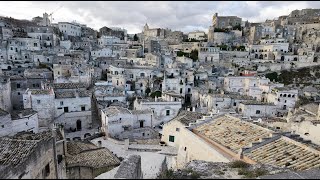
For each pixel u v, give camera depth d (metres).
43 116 56.47
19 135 31.64
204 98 72.81
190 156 28.17
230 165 18.69
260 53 134.25
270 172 17.30
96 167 27.70
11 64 87.31
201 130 29.75
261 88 81.81
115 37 155.00
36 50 101.62
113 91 73.38
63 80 71.94
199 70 99.31
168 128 43.69
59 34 134.00
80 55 104.38
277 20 182.62
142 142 44.91
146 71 91.56
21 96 66.06
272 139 23.77
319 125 35.12
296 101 71.38
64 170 26.72
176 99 64.12
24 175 17.27
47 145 21.41
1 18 123.00
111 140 44.62
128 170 13.51
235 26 175.88
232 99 68.56
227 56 131.00
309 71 112.94
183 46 144.75
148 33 190.75
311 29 146.75
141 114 53.22
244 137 25.55
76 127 59.59
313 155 20.80
